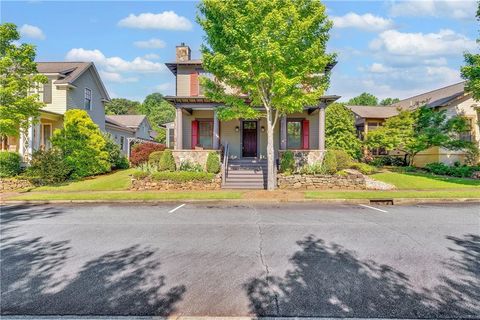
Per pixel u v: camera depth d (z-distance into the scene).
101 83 24.58
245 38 11.50
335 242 5.60
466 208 9.35
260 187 14.34
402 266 4.33
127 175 17.50
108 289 3.65
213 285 3.72
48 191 13.30
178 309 3.16
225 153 16.22
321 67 12.16
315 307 3.17
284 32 11.30
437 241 5.63
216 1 11.29
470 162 18.77
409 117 19.20
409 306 3.18
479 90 14.35
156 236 6.15
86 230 6.71
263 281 3.83
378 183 14.38
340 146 20.81
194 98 16.36
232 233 6.35
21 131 15.51
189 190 13.55
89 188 14.05
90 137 17.23
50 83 20.31
